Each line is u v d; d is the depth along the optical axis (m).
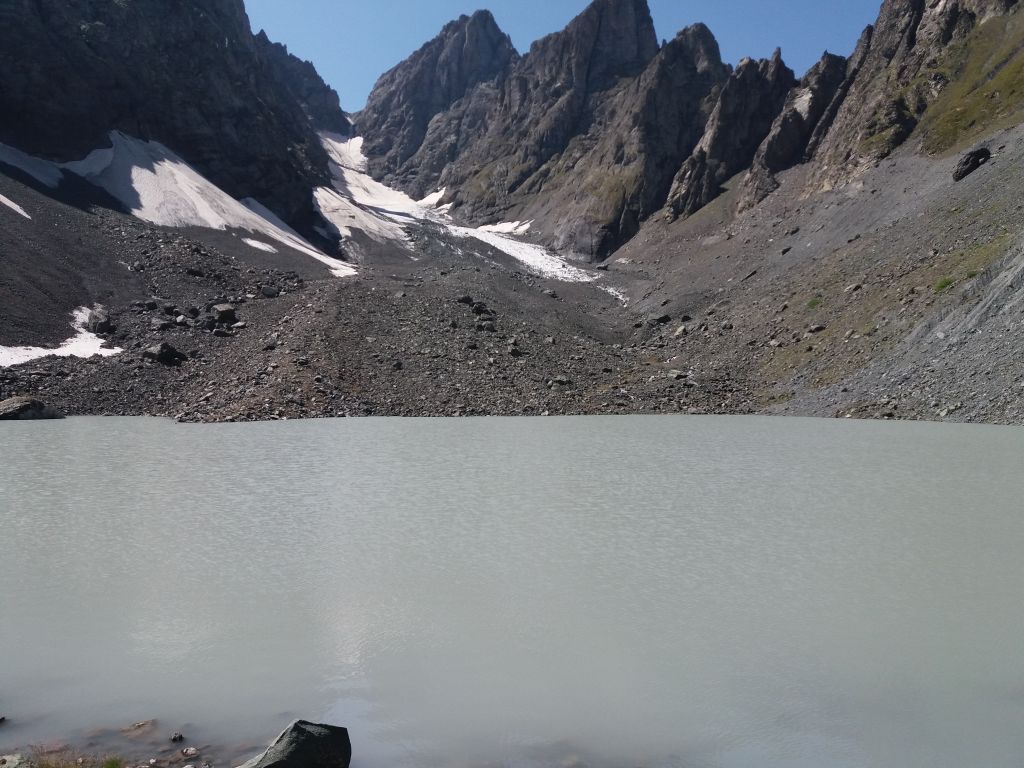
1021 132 86.94
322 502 28.02
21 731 11.38
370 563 19.91
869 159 114.19
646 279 131.62
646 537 22.48
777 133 146.00
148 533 23.16
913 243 77.25
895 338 60.81
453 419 59.62
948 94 114.88
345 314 80.50
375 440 46.56
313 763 10.09
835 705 12.17
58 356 69.06
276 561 20.14
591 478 32.91
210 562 20.00
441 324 81.38
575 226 174.50
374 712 12.05
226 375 68.38
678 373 72.06
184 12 161.12
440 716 11.91
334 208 162.25
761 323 80.56
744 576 18.59
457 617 15.97
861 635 14.79
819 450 39.66
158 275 91.81
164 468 35.91
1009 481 30.14
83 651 14.29
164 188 123.62
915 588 17.48
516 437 47.91
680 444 43.75
